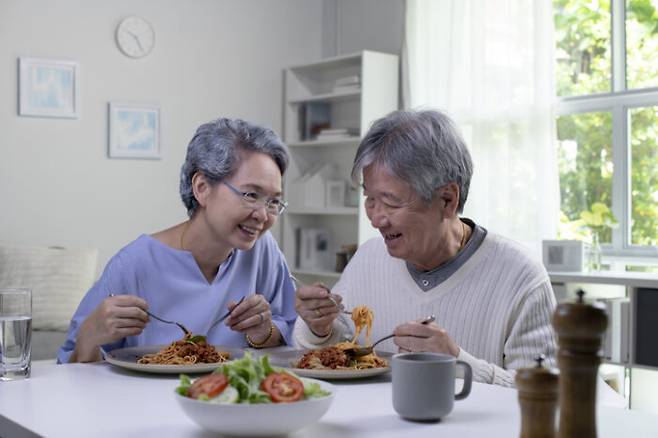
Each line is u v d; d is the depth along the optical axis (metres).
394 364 1.22
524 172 4.41
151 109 5.19
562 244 4.05
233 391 1.12
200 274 2.04
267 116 5.70
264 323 1.99
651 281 3.61
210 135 1.91
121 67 5.09
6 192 4.73
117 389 1.47
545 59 4.35
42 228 4.84
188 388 1.17
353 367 1.60
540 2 4.35
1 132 4.71
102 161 5.04
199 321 2.02
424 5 5.01
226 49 5.51
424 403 1.20
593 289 3.96
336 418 1.25
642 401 3.82
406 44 5.09
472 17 4.65
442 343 1.58
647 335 3.68
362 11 5.67
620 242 4.32
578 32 4.53
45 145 4.84
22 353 1.56
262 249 2.18
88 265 4.49
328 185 5.59
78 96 4.93
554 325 0.83
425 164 1.72
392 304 1.99
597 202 4.42
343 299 2.08
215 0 5.46
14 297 1.56
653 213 4.22
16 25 4.74
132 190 5.14
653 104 4.21
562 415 0.82
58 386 1.50
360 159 1.78
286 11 5.78
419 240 1.80
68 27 4.91
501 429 1.18
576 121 4.51
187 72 5.35
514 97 4.45
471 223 1.97
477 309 1.87
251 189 1.89
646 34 4.29
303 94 5.73
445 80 4.90
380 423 1.21
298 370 1.53
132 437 1.13
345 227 5.66
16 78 4.75
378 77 5.13
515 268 1.86
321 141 5.41
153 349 1.82
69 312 4.31
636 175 4.29
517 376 0.92
